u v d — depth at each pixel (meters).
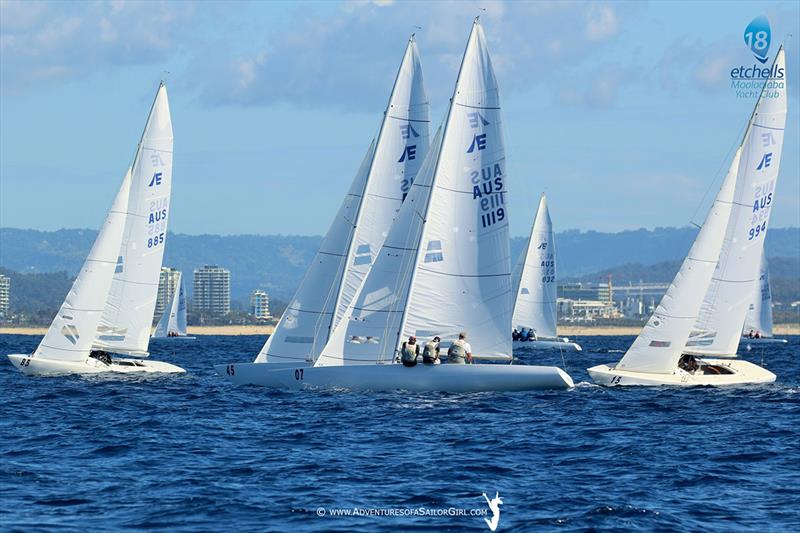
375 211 154.38
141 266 185.12
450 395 141.50
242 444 106.19
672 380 160.75
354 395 142.50
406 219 143.88
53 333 177.50
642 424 121.38
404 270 143.88
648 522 74.06
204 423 121.31
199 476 88.75
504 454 100.88
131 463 95.06
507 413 128.62
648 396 148.38
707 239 158.50
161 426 119.00
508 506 78.62
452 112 140.38
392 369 142.88
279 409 132.88
